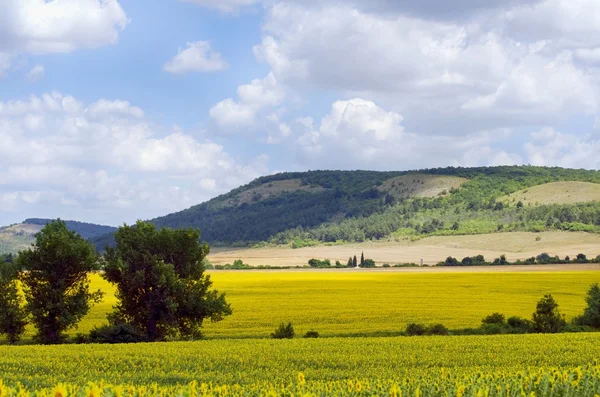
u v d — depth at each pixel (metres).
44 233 69.56
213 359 42.47
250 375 36.09
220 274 157.50
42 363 40.56
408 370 37.09
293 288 112.50
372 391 22.34
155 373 36.66
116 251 72.69
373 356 43.53
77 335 67.50
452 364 40.12
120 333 66.94
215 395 21.91
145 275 71.88
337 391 23.38
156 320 72.00
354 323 72.50
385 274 152.00
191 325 71.25
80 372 37.34
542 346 48.69
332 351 46.53
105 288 112.81
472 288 112.38
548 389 23.23
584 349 46.72
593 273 146.38
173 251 73.56
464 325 71.56
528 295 101.75
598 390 23.02
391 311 81.50
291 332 63.44
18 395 17.00
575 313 84.19
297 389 23.62
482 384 24.45
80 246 69.38
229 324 73.44
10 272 68.00
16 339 68.62
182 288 70.75
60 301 67.50
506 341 52.66
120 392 15.55
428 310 82.62
